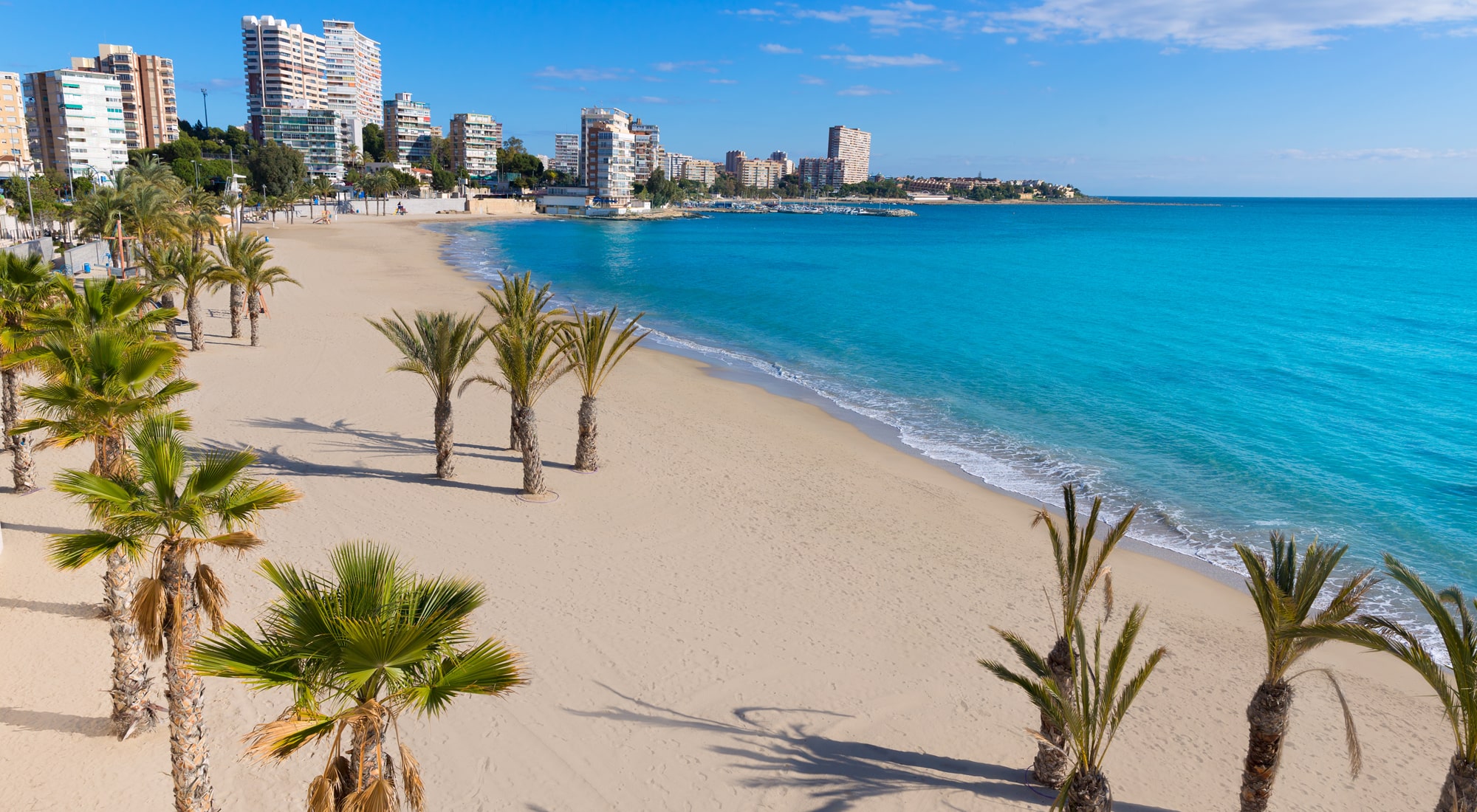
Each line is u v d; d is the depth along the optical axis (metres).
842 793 11.43
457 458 24.20
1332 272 89.19
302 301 53.75
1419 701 14.35
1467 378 38.75
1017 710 13.46
